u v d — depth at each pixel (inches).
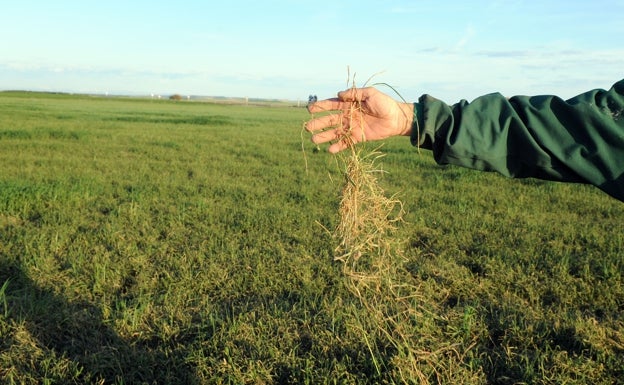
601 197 382.9
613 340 153.8
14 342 144.4
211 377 130.0
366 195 100.7
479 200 353.1
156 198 319.6
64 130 755.4
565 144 63.7
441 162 70.7
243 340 146.5
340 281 186.5
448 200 348.8
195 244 231.6
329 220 275.1
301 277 192.4
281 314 162.7
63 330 152.9
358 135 77.2
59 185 335.0
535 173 67.2
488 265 209.3
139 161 486.3
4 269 198.2
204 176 410.0
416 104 73.5
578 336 153.5
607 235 267.4
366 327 148.7
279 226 261.9
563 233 267.6
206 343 144.2
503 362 141.9
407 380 126.3
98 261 204.8
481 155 66.5
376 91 74.9
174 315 162.4
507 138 66.9
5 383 128.6
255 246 227.3
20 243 224.7
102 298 174.9
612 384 132.9
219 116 1469.0
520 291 192.2
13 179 364.2
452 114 68.9
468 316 160.2
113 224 253.4
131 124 967.6
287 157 557.3
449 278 195.9
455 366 134.8
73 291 179.8
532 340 152.3
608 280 199.0
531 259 222.5
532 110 66.0
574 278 202.1
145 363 136.9
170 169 446.0
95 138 676.1
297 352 144.2
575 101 64.7
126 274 196.7
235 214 286.0
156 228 255.0
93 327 155.6
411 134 71.6
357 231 100.6
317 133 83.7
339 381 131.0
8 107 1409.9
